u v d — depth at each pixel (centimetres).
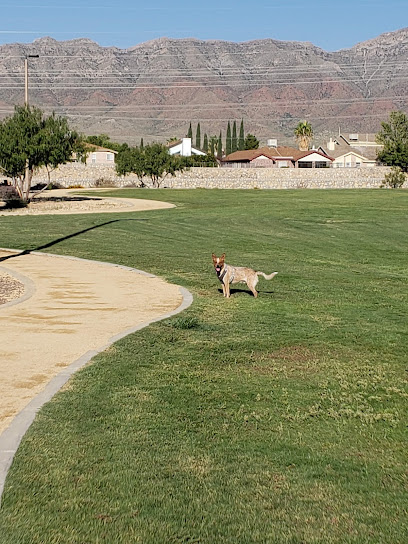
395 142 9431
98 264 2075
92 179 8531
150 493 589
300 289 1728
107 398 825
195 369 966
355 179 9206
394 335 1202
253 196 6438
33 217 3891
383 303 1555
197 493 592
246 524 544
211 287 1698
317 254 2570
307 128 13688
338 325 1284
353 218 4088
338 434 737
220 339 1145
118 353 1031
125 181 8681
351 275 2052
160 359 1010
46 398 816
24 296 1535
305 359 1038
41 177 8238
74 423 739
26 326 1222
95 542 515
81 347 1072
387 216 4234
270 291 1675
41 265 2052
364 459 674
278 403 830
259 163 11862
